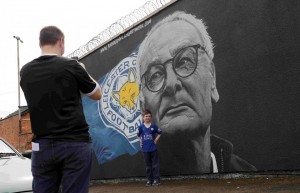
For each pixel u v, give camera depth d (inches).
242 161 292.2
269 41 278.7
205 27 331.3
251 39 291.4
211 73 323.3
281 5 271.6
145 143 351.3
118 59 449.1
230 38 308.3
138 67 412.8
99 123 482.9
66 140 113.8
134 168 414.9
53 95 115.4
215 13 322.7
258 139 282.0
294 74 260.7
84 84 119.6
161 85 377.1
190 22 347.6
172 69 364.5
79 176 114.4
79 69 118.6
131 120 422.9
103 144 472.4
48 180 116.3
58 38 125.6
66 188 114.2
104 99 473.7
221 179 307.1
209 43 327.0
